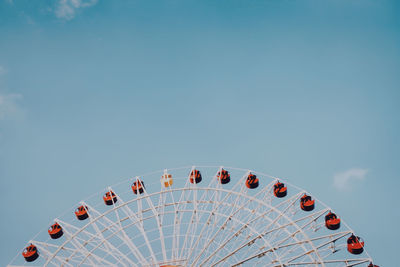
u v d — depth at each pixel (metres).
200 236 36.38
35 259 37.81
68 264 35.31
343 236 35.25
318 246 34.72
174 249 37.09
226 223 37.53
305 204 39.38
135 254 35.06
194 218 38.81
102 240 35.62
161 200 39.53
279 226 36.75
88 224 37.00
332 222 37.62
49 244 37.41
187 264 35.53
